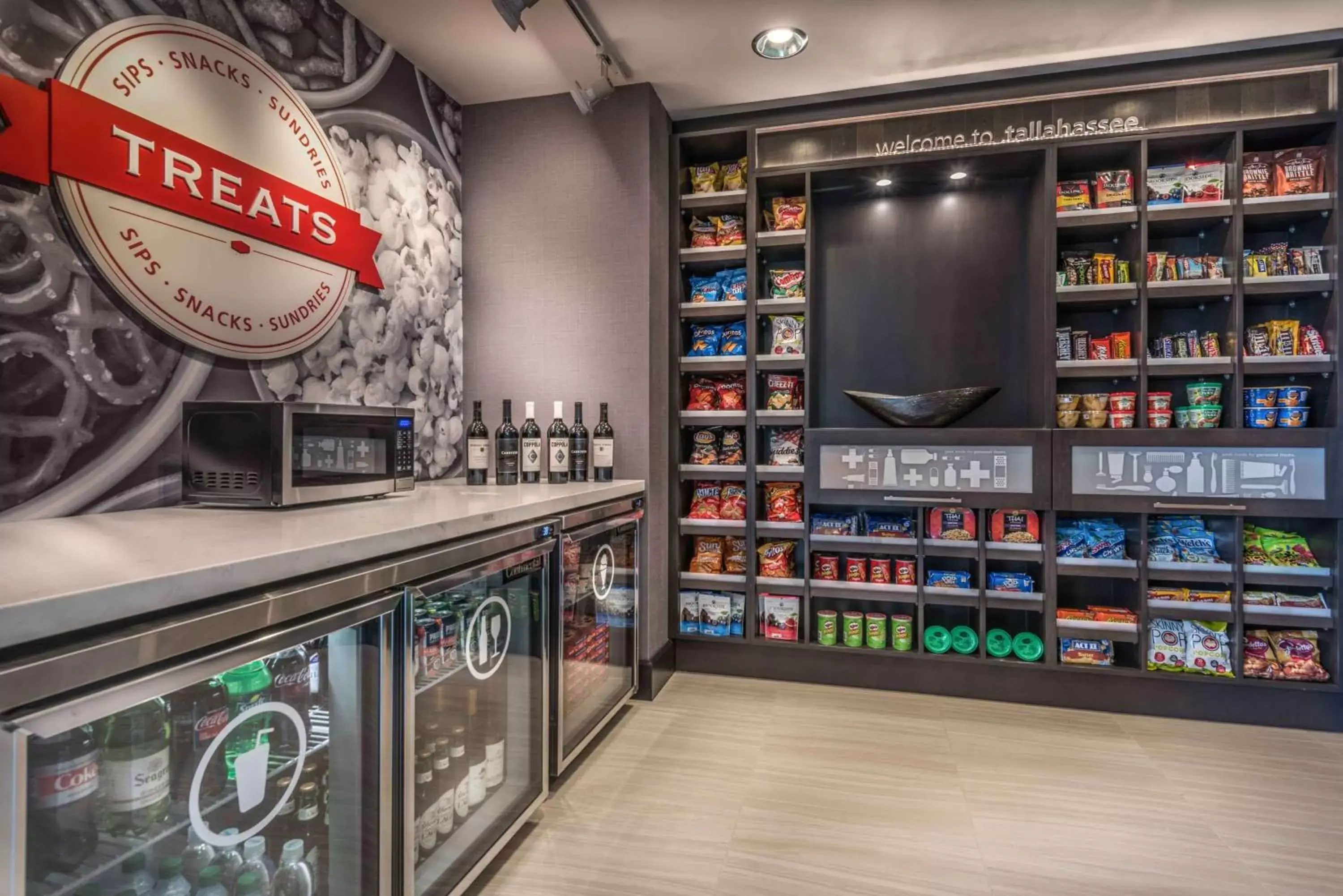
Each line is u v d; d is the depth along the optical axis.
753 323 3.16
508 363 3.14
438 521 1.52
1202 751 2.46
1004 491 2.85
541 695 2.01
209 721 1.18
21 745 0.74
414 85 2.82
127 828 1.09
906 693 3.04
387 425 2.10
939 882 1.73
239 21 2.01
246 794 1.24
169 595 0.92
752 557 3.18
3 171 1.43
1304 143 2.77
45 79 1.51
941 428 3.01
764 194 3.35
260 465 1.71
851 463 3.03
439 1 2.38
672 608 3.28
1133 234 2.83
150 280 1.74
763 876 1.75
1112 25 2.54
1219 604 2.72
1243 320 2.73
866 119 3.06
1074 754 2.44
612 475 2.94
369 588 1.29
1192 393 2.78
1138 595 2.80
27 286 1.49
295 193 2.20
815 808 2.08
